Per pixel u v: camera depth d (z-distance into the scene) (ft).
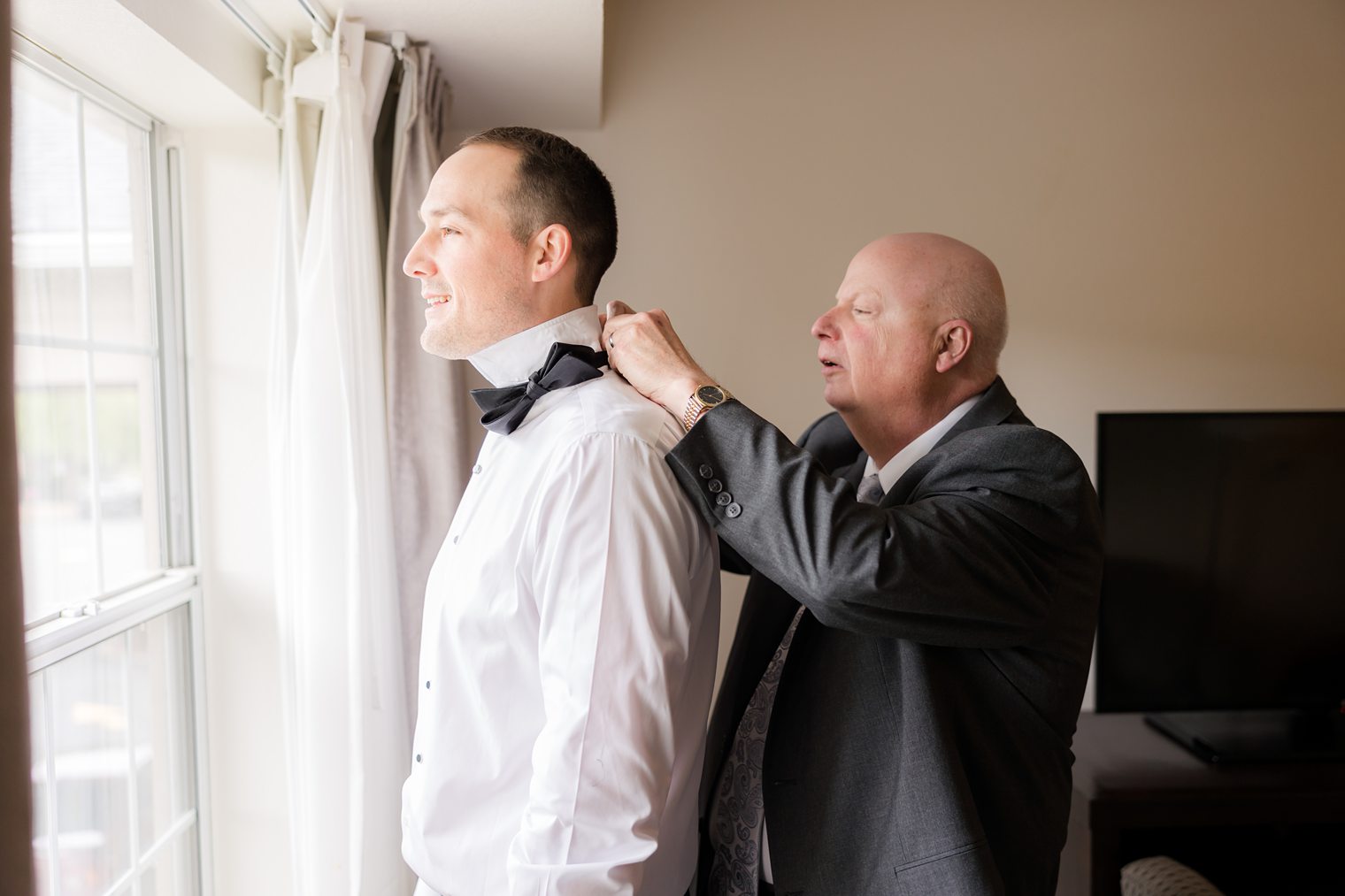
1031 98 8.54
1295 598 7.91
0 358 1.71
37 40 4.54
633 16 8.33
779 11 8.38
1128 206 8.67
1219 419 7.85
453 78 6.95
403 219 6.07
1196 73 8.65
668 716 3.27
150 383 5.91
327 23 5.55
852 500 3.46
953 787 3.50
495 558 3.53
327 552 5.56
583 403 3.63
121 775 5.41
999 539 3.60
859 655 3.80
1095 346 8.74
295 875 5.82
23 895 1.76
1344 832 8.27
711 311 8.48
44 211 4.80
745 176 8.43
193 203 6.02
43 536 4.78
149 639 5.71
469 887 3.65
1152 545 7.86
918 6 8.43
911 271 4.24
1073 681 3.92
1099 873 6.95
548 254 3.83
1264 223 8.77
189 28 4.81
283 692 5.89
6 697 1.73
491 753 3.61
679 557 3.41
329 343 5.48
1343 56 8.73
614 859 3.15
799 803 3.82
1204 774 7.32
